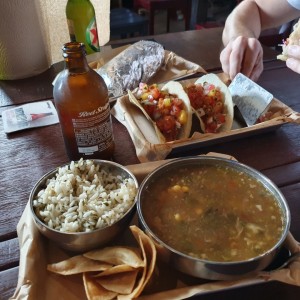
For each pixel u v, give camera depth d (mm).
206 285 557
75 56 758
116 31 3102
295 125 1060
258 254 601
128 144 992
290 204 772
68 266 598
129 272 581
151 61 1338
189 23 3688
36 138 1022
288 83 1295
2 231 725
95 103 796
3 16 1239
